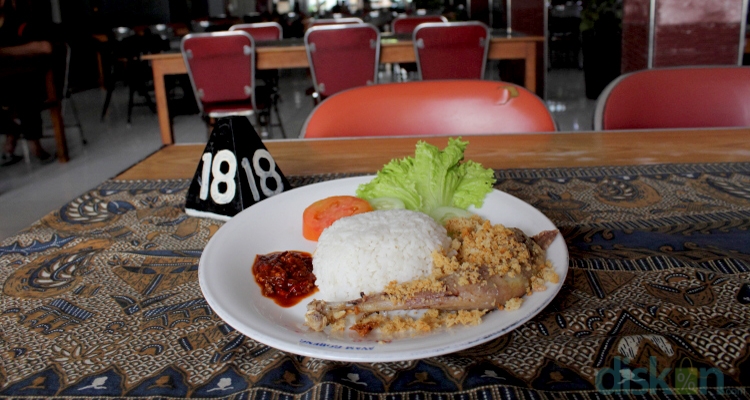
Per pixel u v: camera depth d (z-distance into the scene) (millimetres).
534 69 3441
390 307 532
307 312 540
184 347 529
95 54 7562
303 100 6133
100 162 3883
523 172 1008
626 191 897
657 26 2941
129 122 5172
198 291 637
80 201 937
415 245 591
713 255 663
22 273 688
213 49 3197
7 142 3877
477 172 819
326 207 738
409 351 453
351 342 485
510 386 450
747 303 557
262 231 737
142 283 659
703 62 2965
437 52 3311
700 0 2855
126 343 538
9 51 3311
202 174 856
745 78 1417
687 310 550
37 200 3092
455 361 495
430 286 533
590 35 5113
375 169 1049
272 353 519
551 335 524
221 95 3361
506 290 529
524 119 1408
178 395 460
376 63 3357
